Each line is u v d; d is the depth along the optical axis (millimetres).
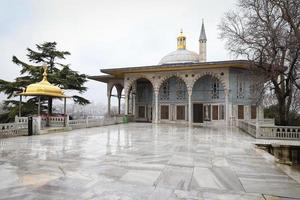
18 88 28234
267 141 14336
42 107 31297
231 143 13133
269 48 17672
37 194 4977
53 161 8102
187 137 15859
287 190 5387
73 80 30234
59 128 19484
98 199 4730
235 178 6312
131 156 9109
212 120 29578
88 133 18281
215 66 27125
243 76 28469
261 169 7305
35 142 12898
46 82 20969
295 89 21391
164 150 10555
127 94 33188
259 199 4836
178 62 35844
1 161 8070
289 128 15039
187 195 5016
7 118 28344
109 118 28453
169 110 32438
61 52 31500
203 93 30438
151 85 35250
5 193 5027
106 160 8336
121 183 5758
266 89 19719
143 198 4812
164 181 5957
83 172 6723
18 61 28750
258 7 18266
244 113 28438
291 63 17016
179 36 39219
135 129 22359
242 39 19281
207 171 7000
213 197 4922
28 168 7125
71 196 4879
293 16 15773
